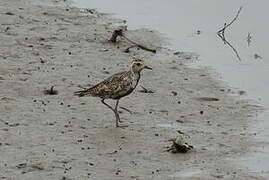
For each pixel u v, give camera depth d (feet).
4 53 64.08
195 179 42.80
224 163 45.60
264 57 69.62
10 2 80.59
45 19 75.56
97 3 84.94
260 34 76.54
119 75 50.88
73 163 44.19
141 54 67.92
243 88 60.75
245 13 83.56
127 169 43.83
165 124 51.93
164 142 48.44
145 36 73.31
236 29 78.02
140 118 52.75
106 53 66.95
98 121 51.60
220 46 72.49
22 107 52.80
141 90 58.59
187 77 62.64
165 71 63.62
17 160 44.04
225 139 49.62
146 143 48.14
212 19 81.00
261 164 45.62
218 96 58.59
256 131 51.49
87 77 60.08
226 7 85.97
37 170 42.88
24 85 57.06
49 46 67.10
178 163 45.21
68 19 76.79
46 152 45.57
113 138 48.60
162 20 79.66
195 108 55.52
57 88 57.11
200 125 52.16
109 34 72.64
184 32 76.07
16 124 49.75
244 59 68.74
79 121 51.29
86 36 71.31
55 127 49.80
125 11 82.28
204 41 73.56
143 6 85.10
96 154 45.85
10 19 73.92
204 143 48.73
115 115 51.29
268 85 61.77
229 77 63.46
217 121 53.21
